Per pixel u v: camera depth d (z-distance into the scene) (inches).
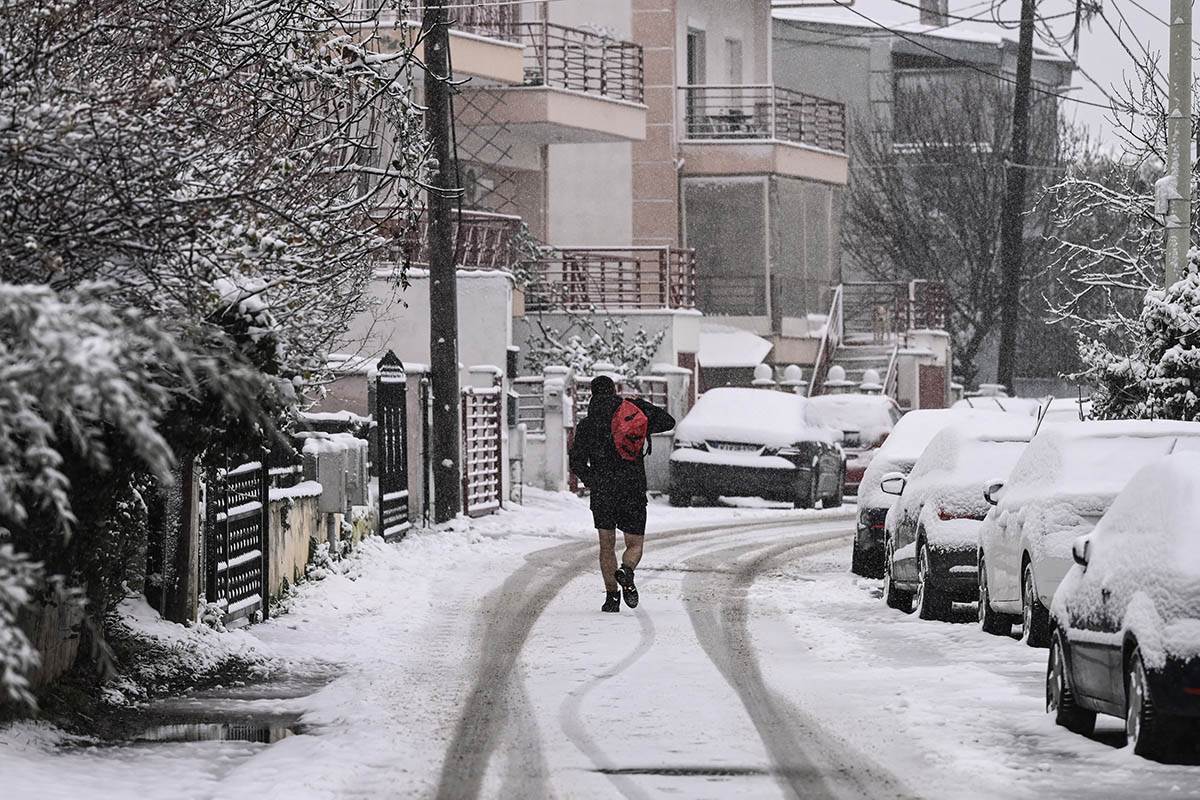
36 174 568.7
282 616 1042.7
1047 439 939.3
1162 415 1184.2
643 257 2898.6
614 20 2923.2
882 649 931.3
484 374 1904.5
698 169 2942.9
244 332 695.7
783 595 1205.1
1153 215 1701.5
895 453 1349.7
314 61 826.2
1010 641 959.0
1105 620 650.2
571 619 1059.3
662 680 816.3
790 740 666.2
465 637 975.6
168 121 635.5
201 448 717.9
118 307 560.1
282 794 557.3
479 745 655.8
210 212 598.5
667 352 2529.5
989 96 3703.3
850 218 3695.9
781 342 2933.1
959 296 3577.8
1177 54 1267.2
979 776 593.6
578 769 612.1
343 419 1350.9
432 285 1683.1
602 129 2524.6
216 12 776.3
